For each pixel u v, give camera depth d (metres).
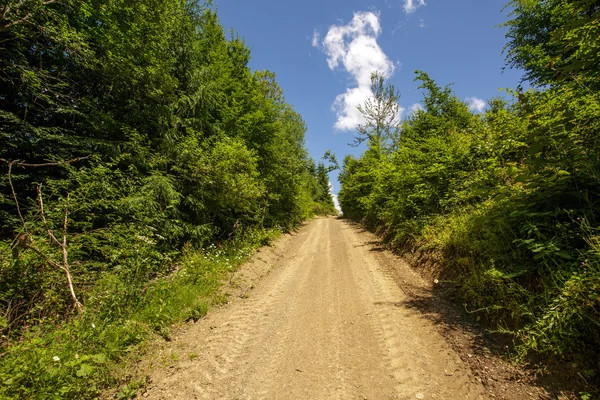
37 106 5.94
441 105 11.42
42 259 4.09
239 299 5.66
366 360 3.17
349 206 32.06
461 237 5.24
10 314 3.67
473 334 3.37
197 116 9.73
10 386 2.38
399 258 8.09
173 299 4.98
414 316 4.15
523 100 4.34
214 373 3.10
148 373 3.13
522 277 3.46
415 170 8.96
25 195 5.44
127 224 5.85
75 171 5.29
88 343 3.37
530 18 8.61
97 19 6.79
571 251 2.92
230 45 14.20
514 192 3.77
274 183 16.27
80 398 2.65
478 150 6.81
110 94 7.19
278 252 11.23
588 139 3.08
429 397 2.49
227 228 10.44
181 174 8.27
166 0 7.66
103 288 4.52
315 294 5.69
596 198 3.08
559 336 2.55
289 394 2.70
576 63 2.93
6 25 4.52
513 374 2.56
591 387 2.16
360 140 21.94
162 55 7.99
